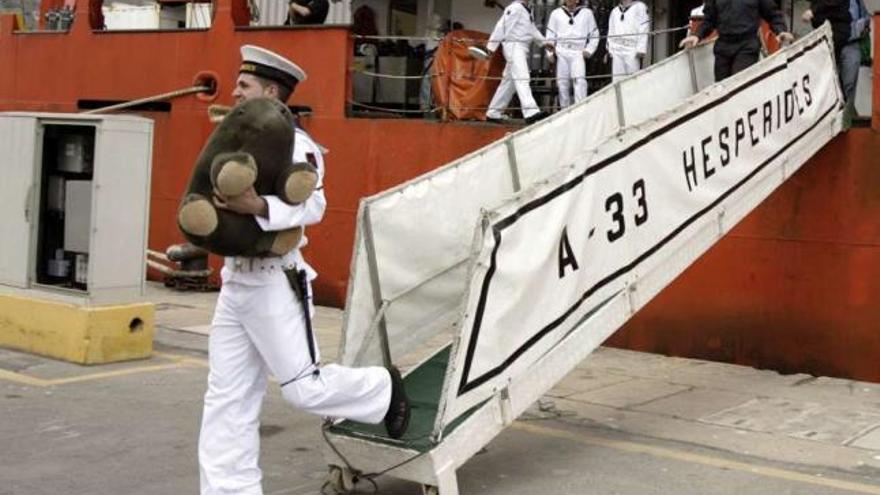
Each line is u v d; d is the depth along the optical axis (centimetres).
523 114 1045
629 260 576
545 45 1048
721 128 665
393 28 1406
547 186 505
